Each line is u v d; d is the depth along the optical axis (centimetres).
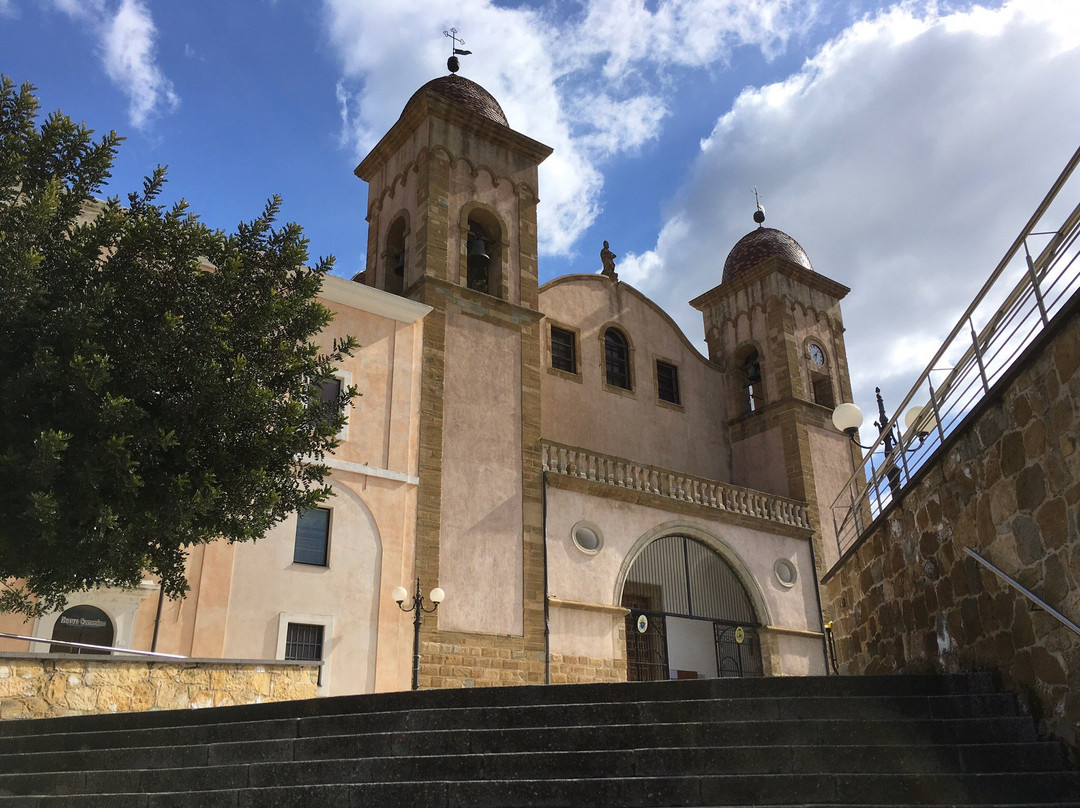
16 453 976
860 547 1427
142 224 1147
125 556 1075
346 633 2038
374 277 2759
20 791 953
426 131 2686
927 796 746
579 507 2559
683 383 3322
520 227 2788
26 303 1001
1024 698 908
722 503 2895
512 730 884
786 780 753
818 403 3494
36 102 1132
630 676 2531
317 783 854
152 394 1101
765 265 3491
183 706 1398
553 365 2956
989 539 991
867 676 964
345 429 2194
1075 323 830
